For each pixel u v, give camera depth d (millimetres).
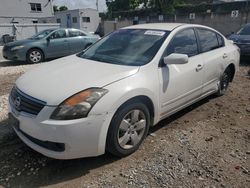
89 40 12555
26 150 3541
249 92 6184
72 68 3570
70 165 3230
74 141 2846
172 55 3658
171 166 3227
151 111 3672
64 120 2803
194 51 4488
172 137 3918
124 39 4270
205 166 3240
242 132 4152
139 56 3789
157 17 32531
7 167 3195
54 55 11547
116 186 2883
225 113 4895
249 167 3254
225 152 3561
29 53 10844
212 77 4961
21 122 3039
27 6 38031
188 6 29203
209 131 4152
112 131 3104
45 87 3074
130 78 3299
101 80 3133
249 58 9930
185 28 4414
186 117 4676
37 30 24719
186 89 4203
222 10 26094
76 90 2949
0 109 4891
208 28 5062
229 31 25859
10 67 10031
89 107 2883
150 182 2947
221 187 2898
